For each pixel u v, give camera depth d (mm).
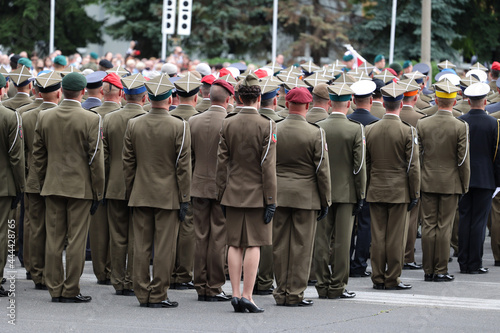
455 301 14961
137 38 64750
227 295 14875
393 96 15617
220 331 12250
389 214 15961
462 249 18484
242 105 13422
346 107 14906
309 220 13992
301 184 13875
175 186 13891
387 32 59469
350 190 14672
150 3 63250
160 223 13898
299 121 13969
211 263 14617
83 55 68562
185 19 43000
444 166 17188
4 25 62250
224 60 56438
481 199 18312
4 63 32531
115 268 15180
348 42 61812
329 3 64812
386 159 15766
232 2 63062
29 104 16984
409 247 19234
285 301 14180
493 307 14430
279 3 62906
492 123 18203
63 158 14055
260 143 13188
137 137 13883
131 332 12102
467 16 60812
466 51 63125
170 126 13844
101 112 16109
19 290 15305
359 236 17766
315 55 64250
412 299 15078
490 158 18297
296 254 14039
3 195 14312
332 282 14898
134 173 14016
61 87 15234
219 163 13398
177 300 14719
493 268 19344
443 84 17297
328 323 12914
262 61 65250
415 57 58312
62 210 14203
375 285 16219
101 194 14258
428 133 17297
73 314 13297
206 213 14734
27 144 16359
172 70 19500
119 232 15219
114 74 16297
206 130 14789
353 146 14617
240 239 13391
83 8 67812
